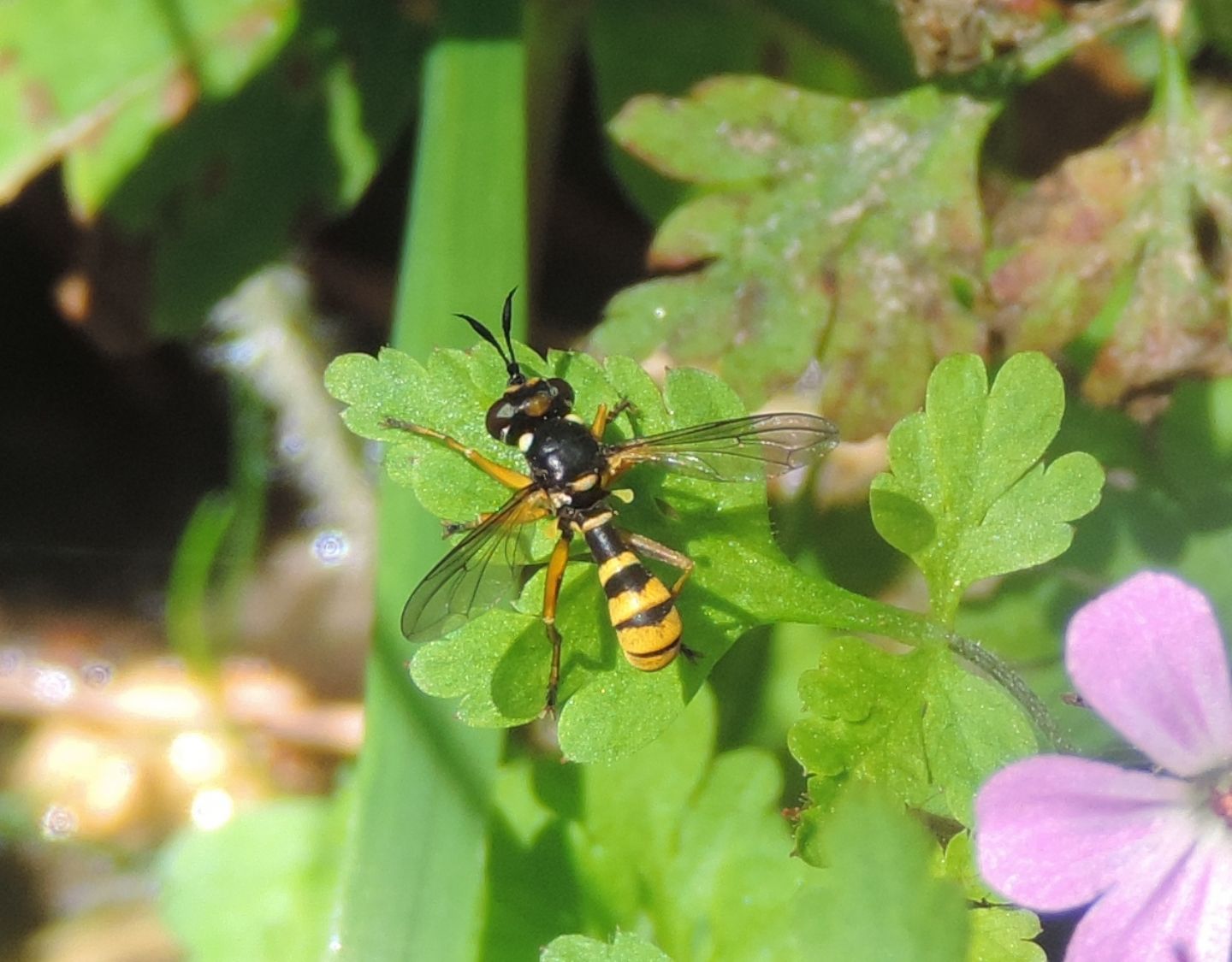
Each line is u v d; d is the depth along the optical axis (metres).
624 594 0.16
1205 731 0.16
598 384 0.17
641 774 0.17
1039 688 0.18
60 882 0.20
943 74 0.18
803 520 0.19
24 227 0.20
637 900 0.17
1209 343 0.18
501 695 0.16
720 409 0.17
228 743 0.20
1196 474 0.18
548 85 0.20
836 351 0.18
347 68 0.19
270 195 0.19
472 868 0.17
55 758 0.20
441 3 0.18
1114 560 0.18
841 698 0.16
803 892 0.16
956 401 0.17
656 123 0.18
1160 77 0.18
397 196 0.21
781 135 0.18
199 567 0.20
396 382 0.17
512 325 0.18
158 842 0.20
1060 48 0.18
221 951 0.18
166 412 0.21
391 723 0.17
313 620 0.20
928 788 0.16
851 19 0.19
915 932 0.16
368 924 0.17
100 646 0.20
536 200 0.20
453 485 0.17
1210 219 0.18
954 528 0.17
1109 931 0.16
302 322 0.20
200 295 0.19
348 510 0.20
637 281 0.21
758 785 0.17
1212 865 0.16
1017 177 0.19
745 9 0.19
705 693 0.18
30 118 0.19
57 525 0.21
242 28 0.19
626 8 0.19
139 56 0.19
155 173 0.19
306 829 0.19
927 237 0.18
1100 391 0.18
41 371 0.21
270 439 0.20
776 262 0.18
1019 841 0.16
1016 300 0.18
